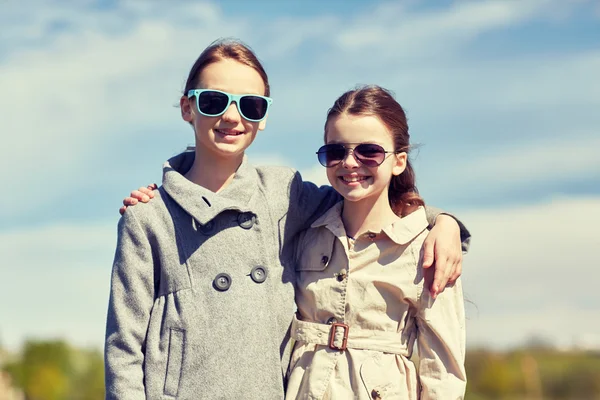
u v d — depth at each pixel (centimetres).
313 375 331
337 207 358
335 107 347
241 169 353
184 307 330
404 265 339
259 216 347
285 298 345
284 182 362
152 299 339
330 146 340
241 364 324
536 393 2011
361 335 335
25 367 1866
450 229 344
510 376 2042
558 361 2200
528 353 2214
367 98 344
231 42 360
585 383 2028
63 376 1867
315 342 337
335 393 327
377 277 337
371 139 337
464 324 342
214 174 350
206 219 335
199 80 345
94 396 1870
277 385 329
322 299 340
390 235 339
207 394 321
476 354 2162
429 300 335
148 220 340
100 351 2050
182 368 324
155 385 326
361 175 338
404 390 331
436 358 333
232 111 338
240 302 331
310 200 367
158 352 330
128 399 322
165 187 346
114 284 338
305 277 350
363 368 328
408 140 358
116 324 333
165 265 337
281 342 342
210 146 341
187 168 370
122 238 340
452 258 335
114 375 327
